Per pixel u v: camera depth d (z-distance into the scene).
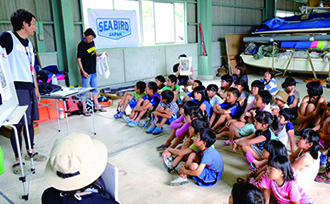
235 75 4.47
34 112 2.86
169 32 7.60
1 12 4.84
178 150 2.56
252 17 10.07
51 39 5.55
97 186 1.26
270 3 10.36
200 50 8.32
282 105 3.59
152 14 7.09
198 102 3.52
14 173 2.72
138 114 4.15
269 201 2.05
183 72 5.72
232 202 1.33
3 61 2.29
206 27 8.06
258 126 2.57
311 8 7.71
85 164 1.07
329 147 2.96
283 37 7.57
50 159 1.08
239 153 3.02
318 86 3.31
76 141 1.10
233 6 9.12
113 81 6.40
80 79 5.75
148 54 6.99
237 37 9.09
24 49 2.67
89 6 5.93
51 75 4.57
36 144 3.46
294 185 1.85
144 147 3.29
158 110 3.68
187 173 2.38
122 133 3.79
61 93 3.33
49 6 5.41
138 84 4.29
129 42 6.66
